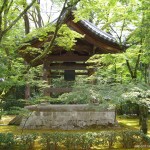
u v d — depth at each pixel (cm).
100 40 1403
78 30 1374
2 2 958
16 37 1120
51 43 998
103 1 1181
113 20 1340
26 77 1000
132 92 950
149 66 1712
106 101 968
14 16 1045
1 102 973
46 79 1441
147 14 1250
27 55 1367
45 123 1484
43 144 1035
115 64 1337
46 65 1447
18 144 1018
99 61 1302
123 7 1285
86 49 1455
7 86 941
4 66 901
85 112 1494
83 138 1043
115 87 1010
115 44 1394
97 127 1480
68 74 1473
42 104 1494
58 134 1062
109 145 1060
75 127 1475
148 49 1238
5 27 999
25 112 991
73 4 948
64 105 1494
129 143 1069
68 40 1042
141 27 1252
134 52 1294
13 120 1675
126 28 1435
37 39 1285
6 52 1184
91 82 1294
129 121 1878
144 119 1320
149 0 1208
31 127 1479
